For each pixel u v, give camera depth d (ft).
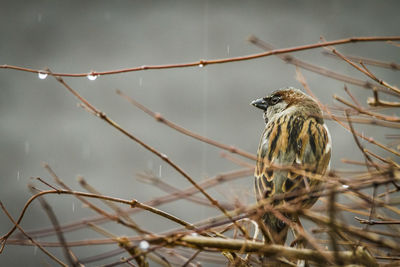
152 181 14.37
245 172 13.70
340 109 16.19
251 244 15.28
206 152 53.16
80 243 13.64
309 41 61.72
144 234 14.53
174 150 53.78
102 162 52.70
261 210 14.35
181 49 65.82
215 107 58.59
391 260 14.94
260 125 56.70
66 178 50.90
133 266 16.83
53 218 12.89
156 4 70.18
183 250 16.62
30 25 66.44
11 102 59.26
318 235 15.33
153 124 56.59
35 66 63.41
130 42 66.18
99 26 67.31
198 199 14.71
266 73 60.80
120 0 69.62
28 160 52.75
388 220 15.17
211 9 69.31
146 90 61.00
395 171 13.24
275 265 15.43
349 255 14.58
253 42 15.65
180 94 60.18
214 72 62.28
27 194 48.47
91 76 16.51
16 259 40.22
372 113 15.69
